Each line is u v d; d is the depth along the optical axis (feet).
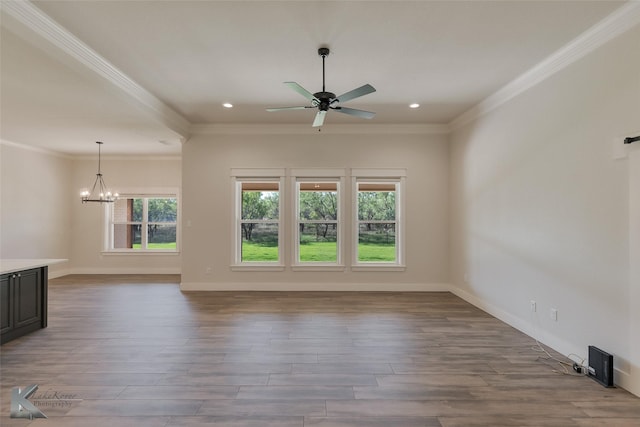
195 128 19.19
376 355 10.46
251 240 20.08
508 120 13.55
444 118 18.07
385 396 8.10
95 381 8.75
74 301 17.03
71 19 8.77
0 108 13.78
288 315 14.58
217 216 19.44
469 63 11.44
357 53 10.73
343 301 16.99
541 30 9.39
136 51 10.55
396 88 13.71
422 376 9.11
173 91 14.01
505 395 8.16
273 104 15.69
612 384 8.61
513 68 11.82
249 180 19.62
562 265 10.64
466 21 9.00
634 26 8.29
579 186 9.98
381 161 19.44
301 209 20.03
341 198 19.52
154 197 25.85
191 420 7.12
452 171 18.86
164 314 14.74
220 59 11.12
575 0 8.07
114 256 25.36
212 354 10.48
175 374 9.15
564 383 8.77
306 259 19.94
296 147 19.48
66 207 24.81
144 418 7.18
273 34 9.62
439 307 15.93
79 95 12.23
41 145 21.43
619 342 8.68
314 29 9.39
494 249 14.58
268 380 8.85
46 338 11.84
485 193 15.31
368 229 19.95
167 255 25.45
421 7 8.39
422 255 19.42
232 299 17.35
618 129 8.71
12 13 7.79
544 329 11.45
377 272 19.44
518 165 12.92
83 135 18.57
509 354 10.60
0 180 19.97
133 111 14.11
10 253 20.58
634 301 8.23
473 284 16.46
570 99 10.33
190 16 8.71
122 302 16.80
